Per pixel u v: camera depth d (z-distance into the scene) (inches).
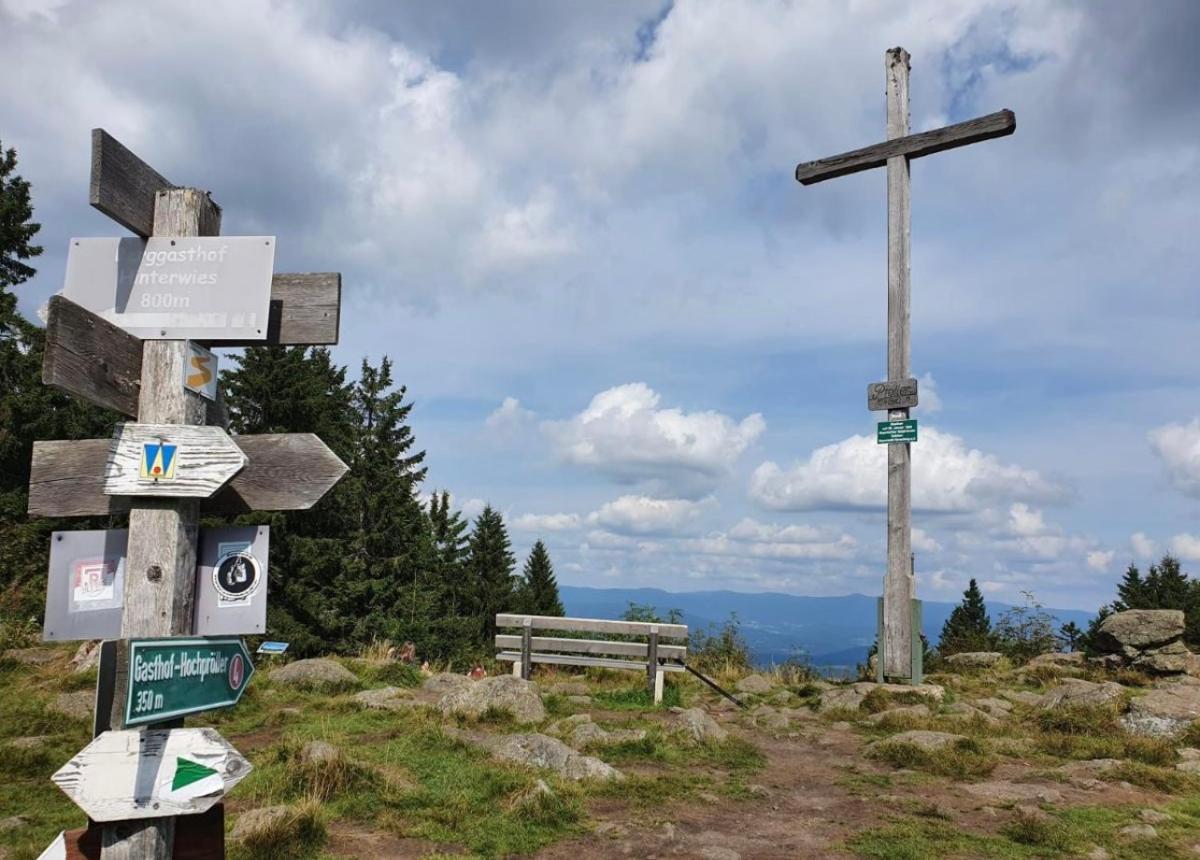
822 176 538.9
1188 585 1695.4
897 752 319.0
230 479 138.6
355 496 1434.5
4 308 1074.1
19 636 527.2
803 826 245.0
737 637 607.2
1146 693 388.2
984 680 496.1
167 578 132.4
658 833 233.5
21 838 217.9
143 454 133.9
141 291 139.9
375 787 251.1
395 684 444.8
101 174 128.2
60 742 305.3
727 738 342.3
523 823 233.3
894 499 475.8
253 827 212.5
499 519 2513.5
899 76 517.3
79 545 134.0
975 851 221.9
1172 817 246.8
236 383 1263.5
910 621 461.4
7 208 1219.2
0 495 890.1
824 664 546.9
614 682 471.2
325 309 145.9
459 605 2062.0
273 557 1200.8
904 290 495.5
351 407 1678.2
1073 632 690.8
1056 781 289.6
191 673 127.4
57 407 1059.3
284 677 417.4
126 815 119.4
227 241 140.7
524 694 371.9
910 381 476.4
